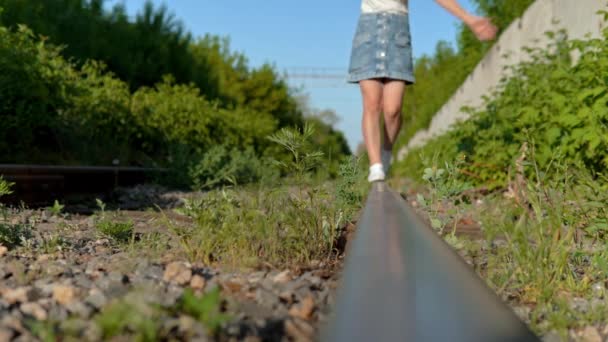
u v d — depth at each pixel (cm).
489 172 805
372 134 416
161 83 1873
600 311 217
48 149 1087
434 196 352
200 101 1709
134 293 142
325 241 310
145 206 702
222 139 1703
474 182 841
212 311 138
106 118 1255
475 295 112
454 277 118
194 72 2181
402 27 417
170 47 2084
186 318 134
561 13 1073
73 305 176
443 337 92
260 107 3416
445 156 1044
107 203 734
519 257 251
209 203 326
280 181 367
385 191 261
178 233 316
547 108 732
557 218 297
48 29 1483
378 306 100
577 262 304
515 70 1048
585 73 649
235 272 255
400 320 94
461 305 104
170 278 223
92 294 193
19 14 1384
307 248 297
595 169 596
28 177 646
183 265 233
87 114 1166
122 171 998
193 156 1145
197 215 311
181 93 1706
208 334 133
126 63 1752
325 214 325
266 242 292
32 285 226
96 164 1143
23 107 908
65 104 1068
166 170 1082
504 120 867
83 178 865
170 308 153
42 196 677
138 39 1928
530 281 246
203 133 1584
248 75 3491
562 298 227
